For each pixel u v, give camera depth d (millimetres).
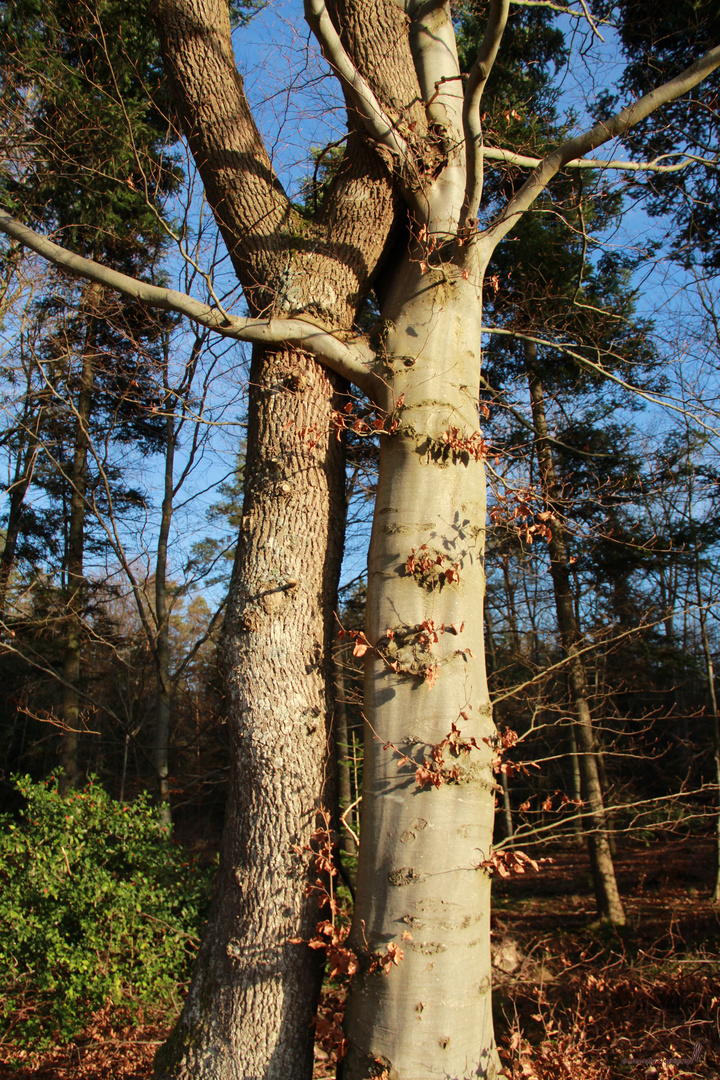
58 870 5590
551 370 9211
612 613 9273
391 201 3846
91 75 7852
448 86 3891
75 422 10602
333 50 3346
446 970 2600
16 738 16141
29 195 8336
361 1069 2588
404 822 2768
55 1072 4688
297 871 2934
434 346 3445
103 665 15047
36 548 13656
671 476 8359
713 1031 4086
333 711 3291
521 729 11039
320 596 3363
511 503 3789
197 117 3859
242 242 3844
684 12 6266
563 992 4980
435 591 3062
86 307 8180
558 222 8055
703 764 11805
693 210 7402
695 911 8852
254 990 2805
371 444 5816
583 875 12422
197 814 17109
